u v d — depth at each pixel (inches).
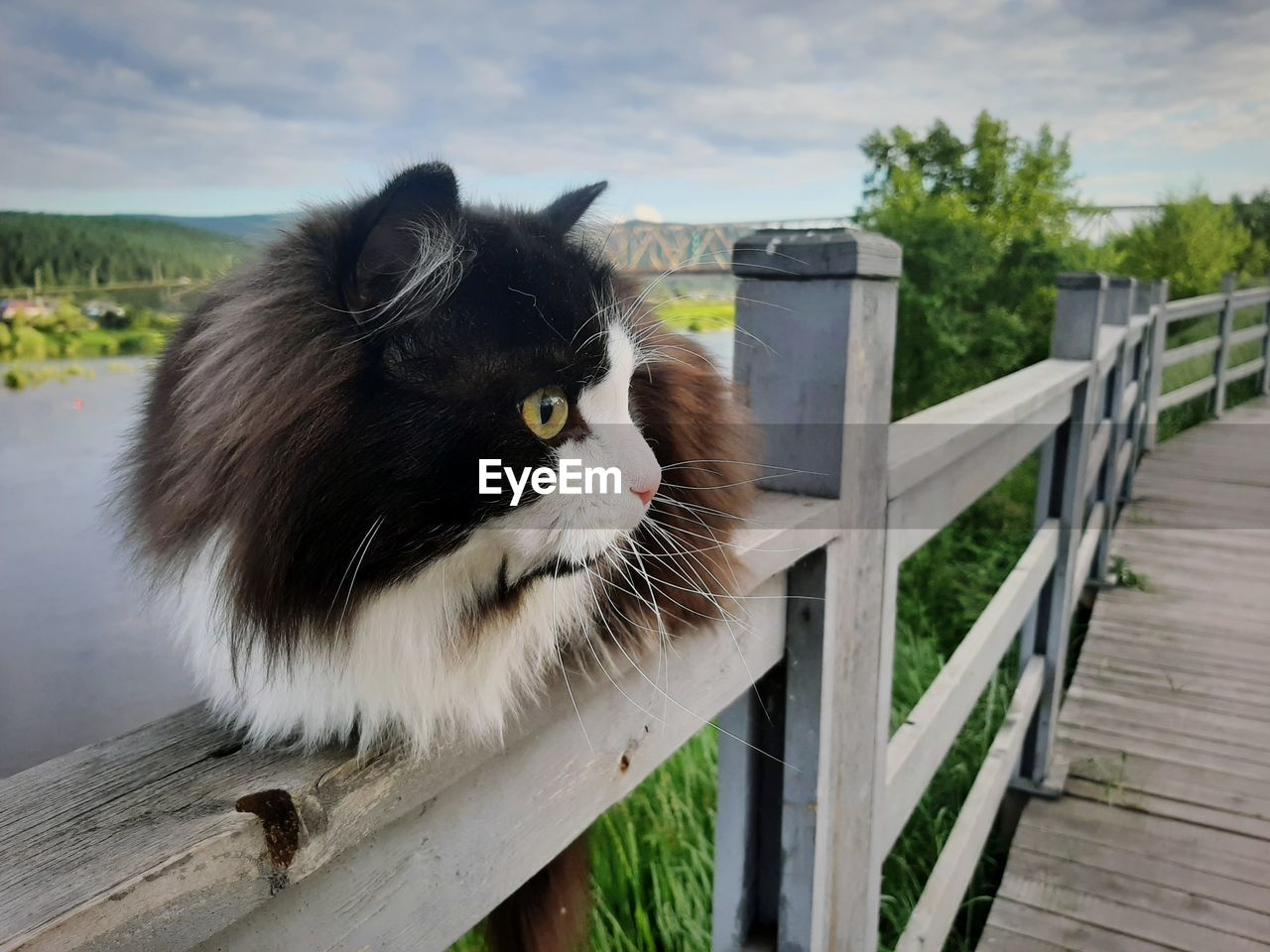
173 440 33.6
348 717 27.9
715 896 58.4
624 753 38.3
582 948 53.9
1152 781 105.0
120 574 45.6
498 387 30.6
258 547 28.4
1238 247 397.7
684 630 41.4
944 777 109.4
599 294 35.0
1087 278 109.4
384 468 28.9
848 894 59.1
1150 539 188.1
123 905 18.5
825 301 47.3
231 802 22.4
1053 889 88.3
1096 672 131.5
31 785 23.3
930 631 151.7
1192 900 86.0
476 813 30.4
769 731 54.6
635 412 39.3
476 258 31.5
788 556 44.3
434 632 30.8
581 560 32.3
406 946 28.0
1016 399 79.1
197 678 32.4
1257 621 148.0
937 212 206.4
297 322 30.1
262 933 23.3
